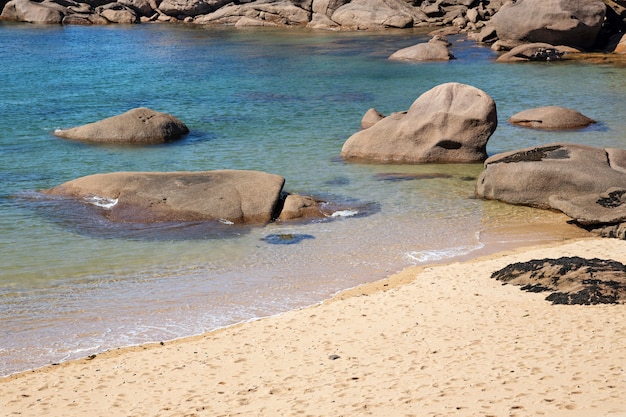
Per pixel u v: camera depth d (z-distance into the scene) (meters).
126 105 33.31
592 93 35.38
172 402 10.33
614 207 18.27
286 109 32.56
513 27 48.38
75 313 13.95
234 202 19.06
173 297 14.64
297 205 19.28
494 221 18.95
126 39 57.12
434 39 51.88
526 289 13.85
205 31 62.38
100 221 18.66
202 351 12.12
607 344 10.95
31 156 24.70
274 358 11.61
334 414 9.41
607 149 21.41
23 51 50.12
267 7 65.81
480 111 24.27
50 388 11.02
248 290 14.94
